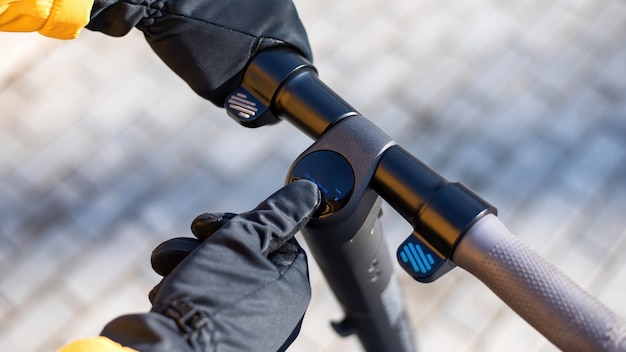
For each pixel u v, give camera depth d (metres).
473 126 3.32
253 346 0.84
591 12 3.63
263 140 3.36
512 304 0.84
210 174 3.29
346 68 3.54
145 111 3.48
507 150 3.24
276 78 1.03
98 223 3.18
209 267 0.85
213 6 1.01
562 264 2.94
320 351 2.86
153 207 3.21
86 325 2.95
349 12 3.74
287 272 0.90
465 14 3.68
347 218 0.97
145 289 3.02
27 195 3.27
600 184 3.11
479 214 0.86
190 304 0.81
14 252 3.13
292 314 0.90
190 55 1.04
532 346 2.79
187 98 3.50
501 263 0.84
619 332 0.77
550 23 3.61
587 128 3.27
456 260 0.88
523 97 3.38
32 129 3.46
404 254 0.91
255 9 1.03
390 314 1.31
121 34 1.05
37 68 3.65
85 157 3.36
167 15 1.01
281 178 3.25
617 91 3.37
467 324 2.85
